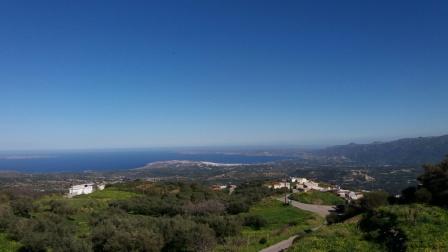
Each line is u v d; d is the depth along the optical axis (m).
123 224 58.44
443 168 49.94
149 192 116.25
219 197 107.56
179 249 55.19
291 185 137.50
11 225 61.84
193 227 57.66
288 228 67.19
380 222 38.25
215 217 69.56
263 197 114.94
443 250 29.22
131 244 50.78
